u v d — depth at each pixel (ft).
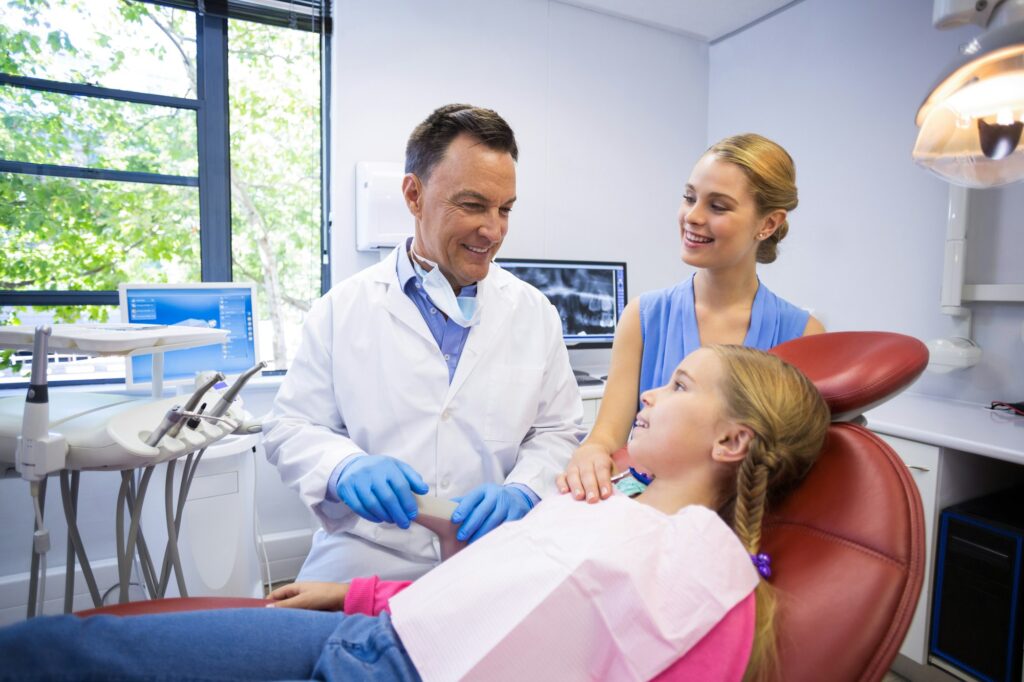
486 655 1.95
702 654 1.88
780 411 2.34
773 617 1.97
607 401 3.82
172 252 7.63
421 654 2.03
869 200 7.43
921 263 6.87
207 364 6.35
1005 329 6.18
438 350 3.58
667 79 9.48
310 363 3.69
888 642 1.90
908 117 6.98
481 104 8.03
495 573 2.15
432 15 7.60
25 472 2.81
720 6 8.51
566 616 1.98
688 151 9.80
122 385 6.59
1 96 6.58
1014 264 6.07
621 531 2.14
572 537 2.18
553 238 8.75
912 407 6.27
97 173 7.06
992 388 6.31
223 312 6.43
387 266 3.82
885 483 2.22
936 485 5.20
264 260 9.29
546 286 8.00
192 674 2.06
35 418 2.79
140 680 2.00
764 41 8.85
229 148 7.57
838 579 2.04
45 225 7.02
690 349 3.70
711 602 1.92
